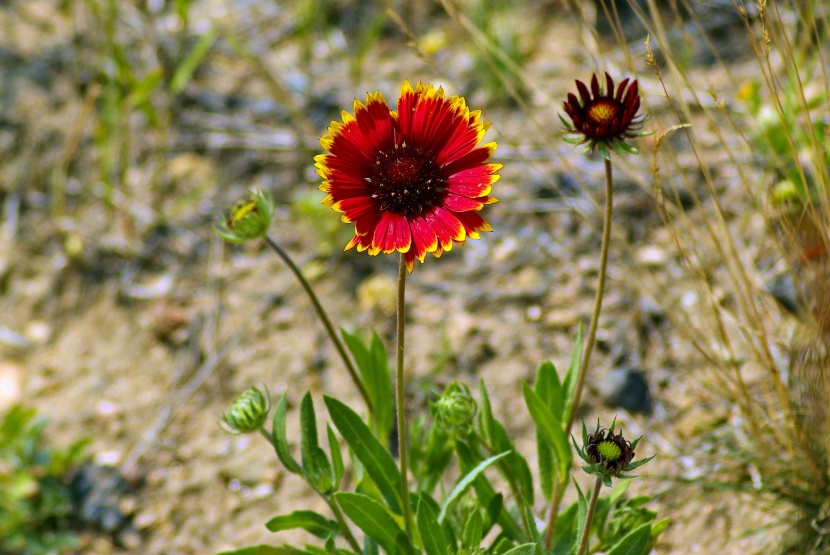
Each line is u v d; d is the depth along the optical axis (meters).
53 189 4.13
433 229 1.88
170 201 4.06
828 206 2.36
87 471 3.28
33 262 3.96
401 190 1.91
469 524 2.12
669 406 3.06
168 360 3.62
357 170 1.94
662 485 2.84
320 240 3.80
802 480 2.60
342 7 4.64
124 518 3.16
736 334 3.09
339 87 4.28
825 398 2.45
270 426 3.36
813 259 2.49
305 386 3.43
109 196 3.99
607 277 3.44
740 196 3.41
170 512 3.16
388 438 3.11
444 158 1.95
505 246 3.65
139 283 3.86
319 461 2.29
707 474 2.82
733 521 2.71
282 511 3.09
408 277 3.65
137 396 3.51
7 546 3.09
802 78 3.43
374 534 2.13
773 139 3.18
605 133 1.93
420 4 4.56
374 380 2.49
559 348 3.32
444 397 2.25
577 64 4.11
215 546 3.05
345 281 3.70
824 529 2.51
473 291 3.55
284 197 3.98
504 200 3.76
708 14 4.11
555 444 2.32
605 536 2.35
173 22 4.64
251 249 3.88
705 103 3.70
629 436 3.02
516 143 3.86
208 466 3.25
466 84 4.15
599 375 3.20
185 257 3.90
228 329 3.64
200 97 4.35
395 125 1.98
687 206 3.49
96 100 4.30
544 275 3.52
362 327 3.52
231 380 3.50
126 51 4.50
